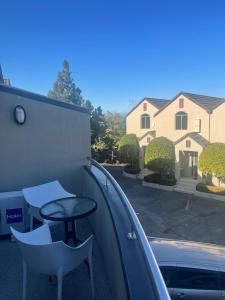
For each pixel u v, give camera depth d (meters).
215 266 5.18
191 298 4.81
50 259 2.95
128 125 34.41
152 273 2.02
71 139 7.84
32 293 3.59
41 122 6.58
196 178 25.81
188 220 18.02
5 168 5.79
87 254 3.30
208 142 24.86
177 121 27.47
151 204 21.67
